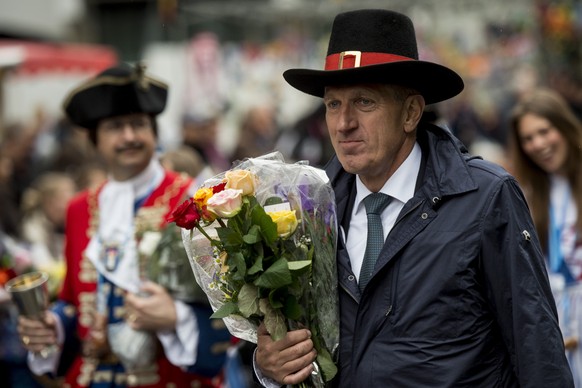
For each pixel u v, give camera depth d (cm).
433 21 1686
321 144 1108
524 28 1692
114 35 2469
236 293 395
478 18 1706
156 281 554
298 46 1792
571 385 373
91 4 2478
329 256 402
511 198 384
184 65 1697
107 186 600
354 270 406
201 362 554
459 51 1706
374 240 404
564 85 1556
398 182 405
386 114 393
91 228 595
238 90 1792
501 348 386
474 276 379
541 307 375
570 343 616
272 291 385
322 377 395
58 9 2352
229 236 383
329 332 398
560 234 639
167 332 551
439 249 382
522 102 654
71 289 600
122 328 563
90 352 575
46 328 581
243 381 750
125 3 2417
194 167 709
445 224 386
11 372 738
